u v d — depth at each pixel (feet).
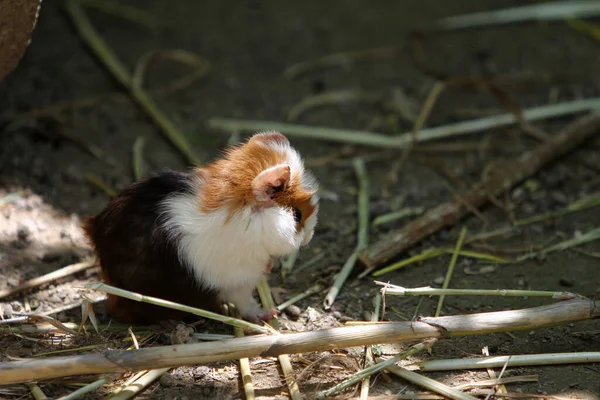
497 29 44.09
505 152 33.65
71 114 35.53
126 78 37.50
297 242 21.70
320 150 34.37
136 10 44.96
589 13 41.65
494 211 29.50
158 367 19.22
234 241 20.49
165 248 20.92
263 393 19.95
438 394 19.66
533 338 21.95
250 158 20.77
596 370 20.36
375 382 20.24
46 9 44.11
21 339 21.88
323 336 19.75
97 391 19.83
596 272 25.34
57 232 27.55
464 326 20.17
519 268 25.95
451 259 26.73
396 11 45.73
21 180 30.27
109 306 22.99
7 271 25.17
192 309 20.53
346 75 39.91
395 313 23.65
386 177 32.42
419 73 39.99
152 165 32.24
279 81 39.32
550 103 36.68
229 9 45.93
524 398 19.40
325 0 47.37
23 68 38.52
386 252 26.25
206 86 38.68
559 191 30.58
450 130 34.53
